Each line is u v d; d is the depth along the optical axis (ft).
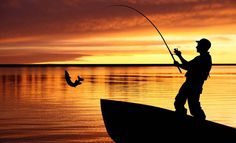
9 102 70.38
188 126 25.05
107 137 38.04
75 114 53.62
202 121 24.79
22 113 54.60
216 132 24.84
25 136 38.19
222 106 61.31
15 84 135.64
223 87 116.06
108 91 98.02
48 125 44.52
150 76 231.09
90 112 55.77
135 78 194.80
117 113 27.48
